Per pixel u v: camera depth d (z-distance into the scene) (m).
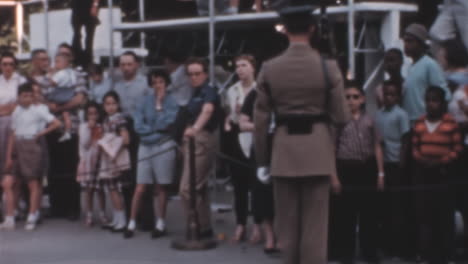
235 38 10.32
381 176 7.01
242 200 8.14
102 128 9.01
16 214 9.65
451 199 6.89
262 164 5.66
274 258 7.40
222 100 9.66
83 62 11.09
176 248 7.86
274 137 5.42
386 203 7.29
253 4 9.76
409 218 7.20
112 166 8.77
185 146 8.10
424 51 7.27
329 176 5.36
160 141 8.37
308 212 5.39
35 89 9.19
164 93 8.46
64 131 9.58
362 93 7.10
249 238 8.33
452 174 6.90
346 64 9.47
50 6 12.85
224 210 9.77
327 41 7.05
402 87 7.23
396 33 8.73
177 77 8.83
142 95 9.05
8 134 9.38
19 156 9.09
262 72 5.40
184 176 8.13
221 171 10.99
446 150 6.77
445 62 7.14
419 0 9.79
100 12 11.95
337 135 7.07
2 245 8.20
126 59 9.10
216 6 9.70
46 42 11.28
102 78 10.45
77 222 9.48
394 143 7.11
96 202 10.92
